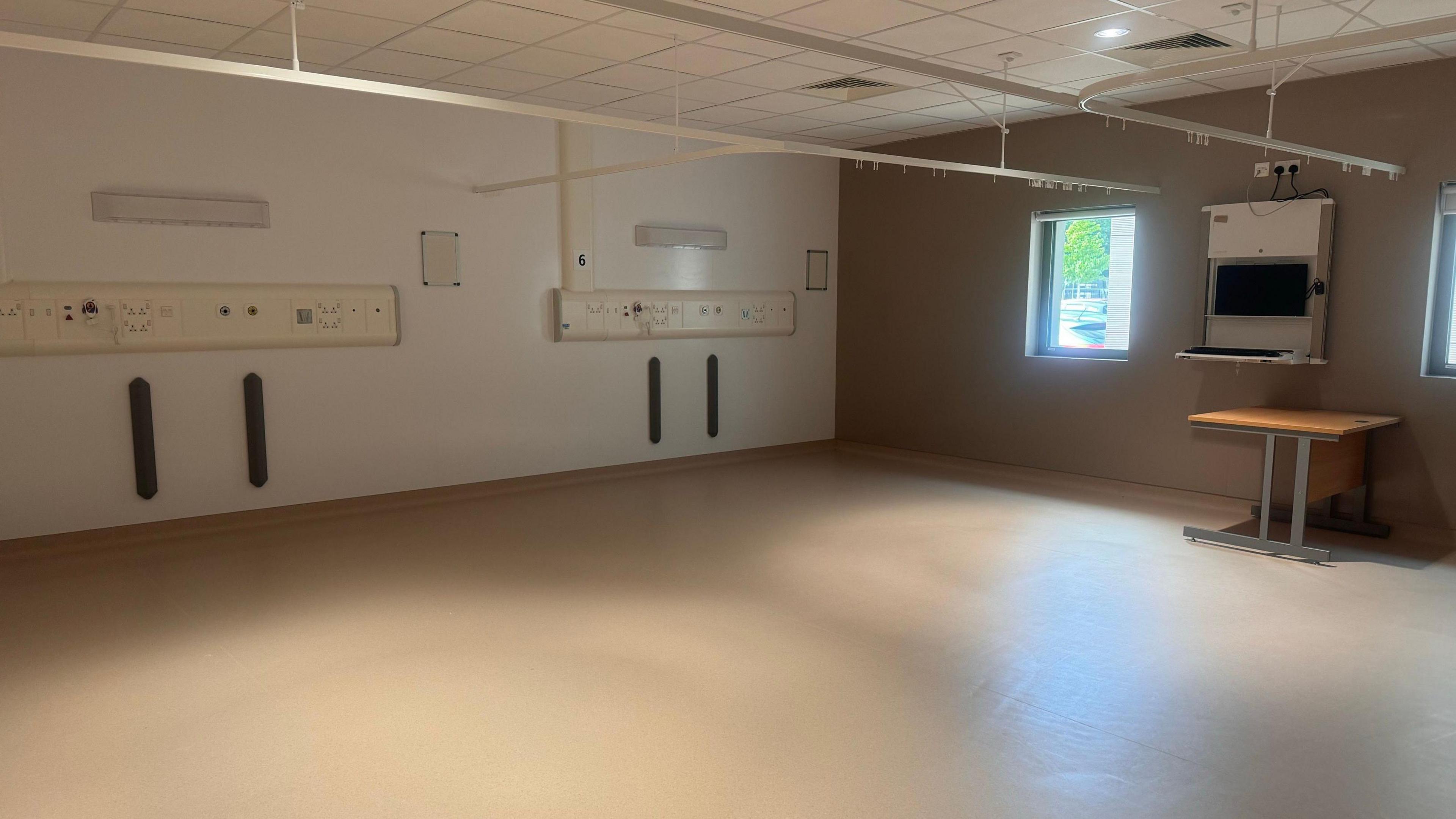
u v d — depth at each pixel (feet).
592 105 24.45
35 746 10.89
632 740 11.03
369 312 22.93
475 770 10.30
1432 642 14.20
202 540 20.53
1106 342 26.76
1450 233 20.07
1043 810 9.49
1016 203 27.37
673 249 28.78
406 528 21.68
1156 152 24.20
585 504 24.35
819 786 9.96
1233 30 17.34
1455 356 20.24
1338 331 21.40
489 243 25.12
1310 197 21.35
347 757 10.61
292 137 21.76
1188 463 24.32
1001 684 12.66
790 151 16.80
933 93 22.90
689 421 29.89
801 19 16.65
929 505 24.11
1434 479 20.18
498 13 16.16
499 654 13.76
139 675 12.96
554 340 26.58
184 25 16.75
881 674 13.01
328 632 14.70
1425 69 19.75
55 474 19.48
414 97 12.01
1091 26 17.11
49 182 18.88
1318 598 16.37
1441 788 9.94
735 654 13.76
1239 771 10.29
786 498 25.07
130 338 19.74
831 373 33.27
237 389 21.52
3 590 16.93
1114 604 16.05
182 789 9.91
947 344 29.68
